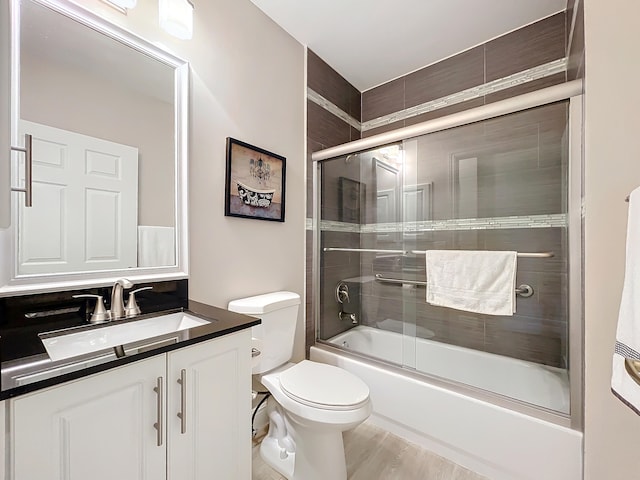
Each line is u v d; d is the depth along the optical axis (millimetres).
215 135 1539
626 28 1089
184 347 880
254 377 1670
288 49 1986
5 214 618
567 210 1416
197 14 1460
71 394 672
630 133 1082
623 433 1089
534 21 1862
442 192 2023
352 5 1746
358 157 2186
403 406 1642
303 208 2107
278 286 1913
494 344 1903
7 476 591
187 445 893
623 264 1089
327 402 1199
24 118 962
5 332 902
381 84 2572
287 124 1979
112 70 1175
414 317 2131
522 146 1722
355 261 2408
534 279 1765
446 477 1364
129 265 1207
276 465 1384
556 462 1220
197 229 1455
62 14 1048
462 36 2004
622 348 830
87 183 1103
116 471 743
